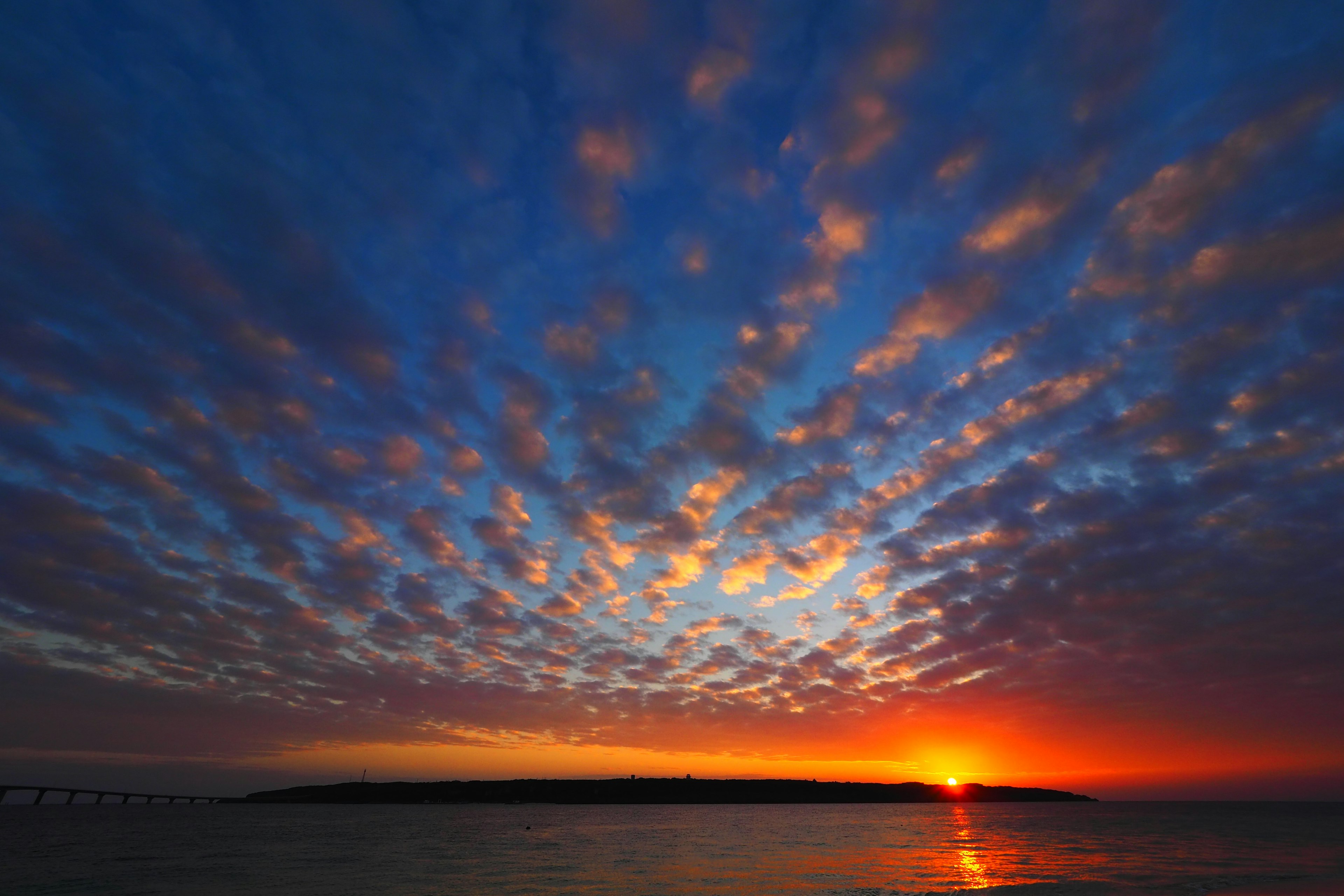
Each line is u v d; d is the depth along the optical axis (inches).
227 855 3368.6
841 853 3265.3
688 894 2003.0
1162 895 1808.6
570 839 4365.2
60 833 5177.2
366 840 4311.0
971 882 2166.6
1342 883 2031.3
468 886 2226.9
